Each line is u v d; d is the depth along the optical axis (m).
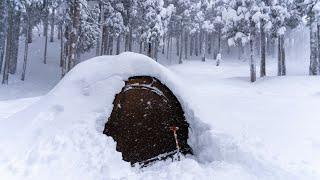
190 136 2.74
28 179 1.94
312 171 2.07
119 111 2.66
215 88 7.83
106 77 2.80
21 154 2.16
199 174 2.08
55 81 11.19
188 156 2.67
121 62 2.87
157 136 2.72
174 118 2.79
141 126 2.69
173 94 2.86
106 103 2.64
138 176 2.14
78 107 2.60
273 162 2.18
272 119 3.54
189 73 12.44
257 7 9.17
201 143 2.62
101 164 2.19
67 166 2.10
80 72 2.86
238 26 9.65
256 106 4.44
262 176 2.01
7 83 9.91
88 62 2.98
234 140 2.46
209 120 2.74
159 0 12.28
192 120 2.77
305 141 2.71
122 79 2.80
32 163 2.08
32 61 13.05
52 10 11.73
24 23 11.31
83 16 10.11
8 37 9.99
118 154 2.35
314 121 3.47
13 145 2.24
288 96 5.88
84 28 10.49
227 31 10.16
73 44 6.38
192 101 2.86
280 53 11.47
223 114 3.05
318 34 11.15
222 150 2.40
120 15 11.80
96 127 2.51
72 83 2.79
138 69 2.86
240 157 2.27
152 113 2.75
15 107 4.11
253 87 8.21
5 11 9.57
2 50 10.99
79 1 6.48
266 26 9.52
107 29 12.12
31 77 11.20
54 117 2.52
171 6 13.21
